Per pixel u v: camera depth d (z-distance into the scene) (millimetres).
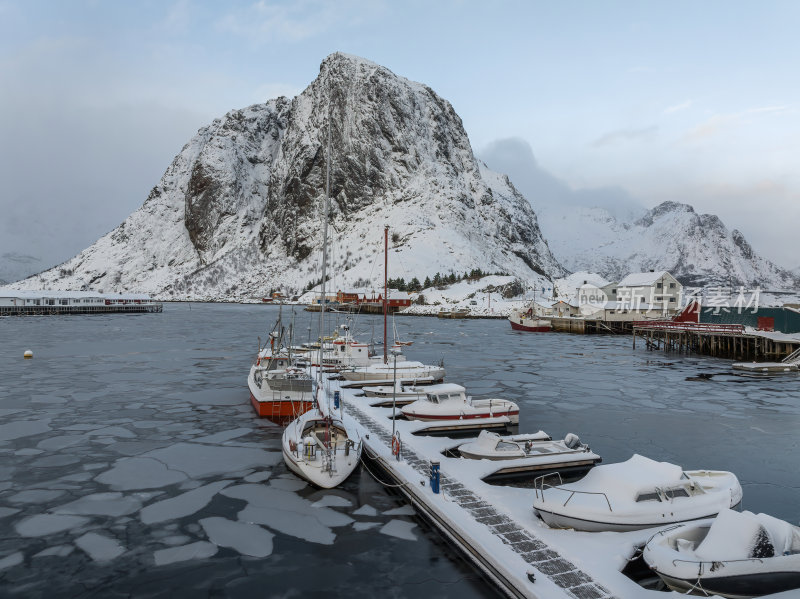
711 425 32406
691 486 17469
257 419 33250
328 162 31984
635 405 38312
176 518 19016
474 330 122375
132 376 49750
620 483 17359
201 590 14570
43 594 14266
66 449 26891
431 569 15711
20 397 39750
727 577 12742
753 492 21641
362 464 24984
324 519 19047
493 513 17781
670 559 13492
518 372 54781
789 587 12758
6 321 135000
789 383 48031
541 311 135500
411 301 199625
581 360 65500
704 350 73875
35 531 17922
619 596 12797
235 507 19984
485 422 30141
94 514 19297
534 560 14547
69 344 78562
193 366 56562
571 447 24344
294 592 14484
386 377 43406
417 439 27141
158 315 176750
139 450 26828
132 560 16125
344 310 185000
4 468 24031
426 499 19047
